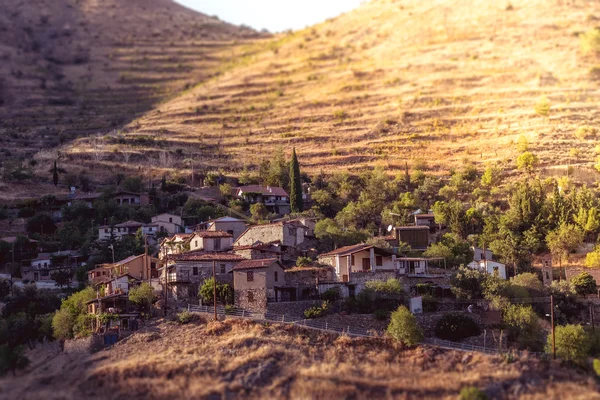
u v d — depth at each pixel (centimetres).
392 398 9519
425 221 18375
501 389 9819
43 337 12675
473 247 16000
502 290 12394
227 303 12362
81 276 16112
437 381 9912
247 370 10106
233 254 13775
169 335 11450
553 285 13312
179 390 9675
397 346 10919
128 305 12506
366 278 12762
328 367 10194
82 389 9888
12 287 16100
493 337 11419
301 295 12556
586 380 10144
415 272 13350
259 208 19825
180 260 13162
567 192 19300
